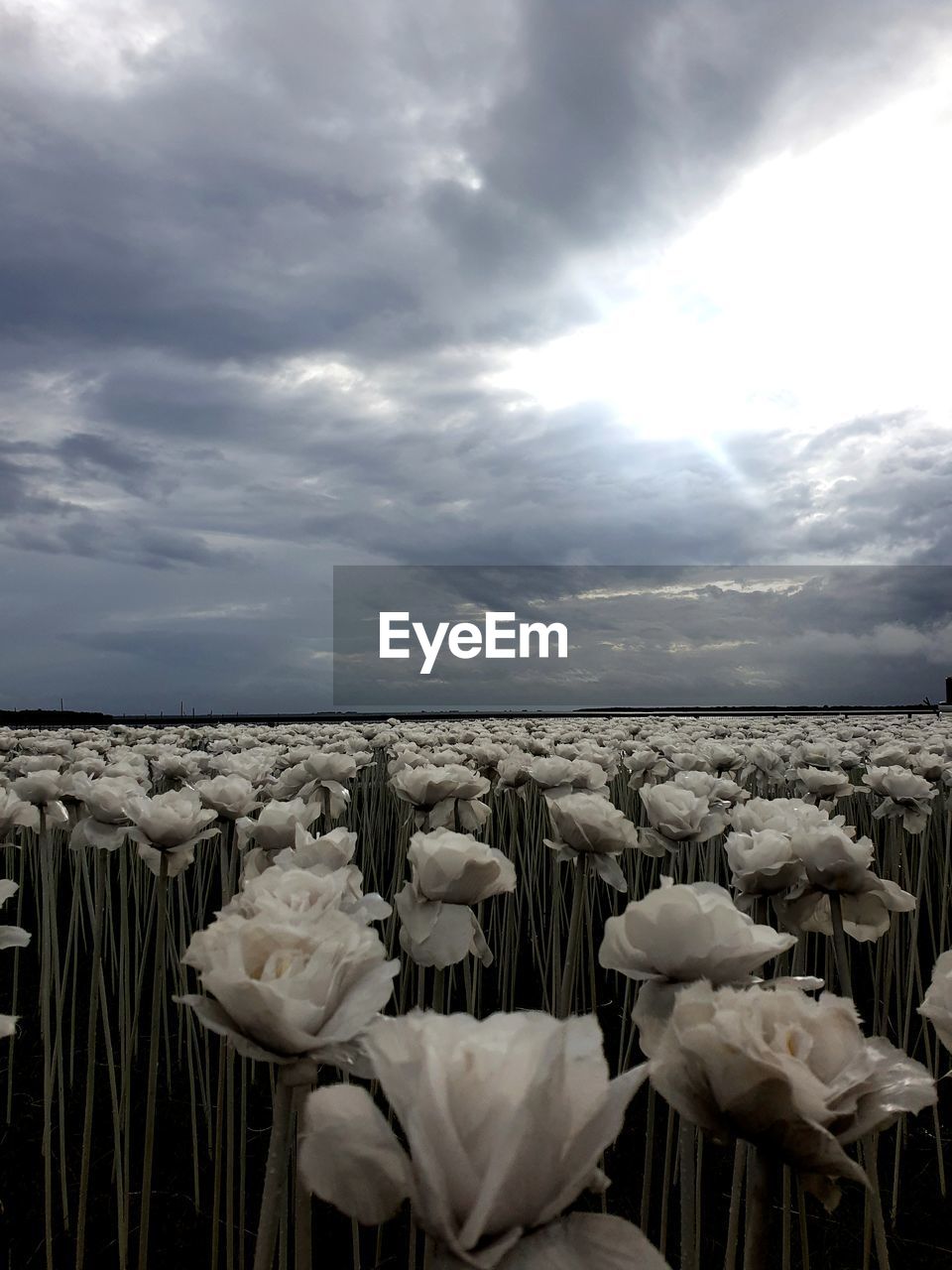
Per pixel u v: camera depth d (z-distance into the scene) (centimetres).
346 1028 146
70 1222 419
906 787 532
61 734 1010
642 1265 102
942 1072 531
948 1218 418
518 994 670
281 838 337
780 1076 118
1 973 723
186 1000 152
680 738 968
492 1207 99
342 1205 105
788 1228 260
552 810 353
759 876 277
